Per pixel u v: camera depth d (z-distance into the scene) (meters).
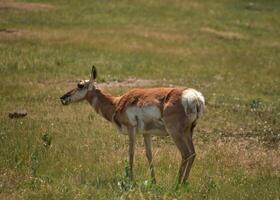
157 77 97.44
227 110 75.75
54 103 72.81
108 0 170.50
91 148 52.81
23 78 87.81
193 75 102.00
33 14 143.88
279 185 43.44
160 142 58.84
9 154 48.47
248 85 98.38
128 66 102.81
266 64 120.12
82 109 70.12
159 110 44.09
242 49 134.25
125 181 41.75
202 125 67.62
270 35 156.00
